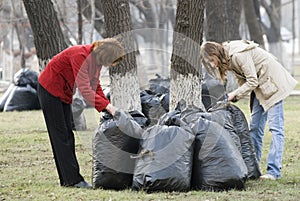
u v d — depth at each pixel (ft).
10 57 202.28
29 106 111.75
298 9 362.33
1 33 199.93
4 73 211.41
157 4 210.59
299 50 411.75
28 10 73.26
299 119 91.09
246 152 45.80
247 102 115.75
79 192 41.68
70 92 42.14
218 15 123.13
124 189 42.29
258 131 47.44
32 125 88.69
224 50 44.27
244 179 41.96
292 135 73.77
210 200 38.65
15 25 171.63
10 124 90.27
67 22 145.89
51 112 42.09
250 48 44.80
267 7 224.53
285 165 53.26
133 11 214.28
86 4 142.72
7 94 113.09
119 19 63.82
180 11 57.26
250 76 44.27
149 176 40.37
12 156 60.39
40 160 57.93
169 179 40.37
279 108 45.70
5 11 182.50
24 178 48.39
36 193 42.45
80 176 43.65
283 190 42.32
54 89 41.83
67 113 42.73
